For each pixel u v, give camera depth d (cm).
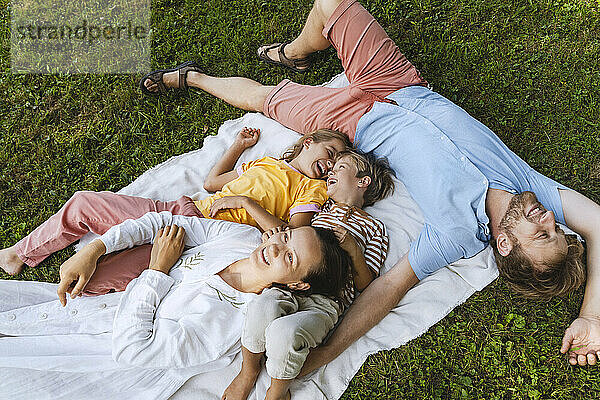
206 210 283
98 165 321
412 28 372
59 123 336
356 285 270
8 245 294
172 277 253
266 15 377
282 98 323
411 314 269
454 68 358
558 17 373
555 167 323
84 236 281
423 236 275
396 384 259
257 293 247
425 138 287
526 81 351
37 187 312
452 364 265
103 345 242
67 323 249
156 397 235
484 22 372
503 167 281
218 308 239
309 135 306
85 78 351
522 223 258
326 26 310
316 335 226
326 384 251
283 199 287
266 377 244
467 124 289
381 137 301
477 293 281
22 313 250
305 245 239
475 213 275
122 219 268
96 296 255
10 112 338
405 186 298
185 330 231
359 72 310
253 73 360
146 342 229
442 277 277
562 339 268
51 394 228
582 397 257
